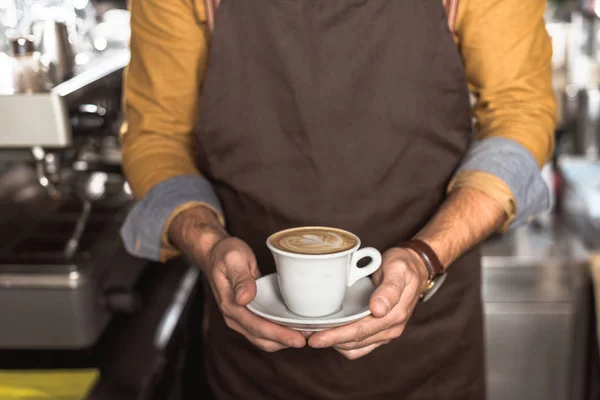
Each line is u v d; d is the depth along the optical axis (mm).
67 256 1407
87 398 1288
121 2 2789
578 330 1960
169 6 1125
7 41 1599
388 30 1084
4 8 1654
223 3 1090
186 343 1701
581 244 2027
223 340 1260
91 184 1870
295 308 905
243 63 1107
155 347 1479
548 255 1957
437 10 1082
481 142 1119
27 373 1353
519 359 1992
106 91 1478
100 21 2525
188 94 1186
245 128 1130
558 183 2170
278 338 882
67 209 1691
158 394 1389
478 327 1261
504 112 1123
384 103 1107
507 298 1959
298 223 1148
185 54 1150
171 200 1108
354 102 1105
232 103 1126
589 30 2584
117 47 2156
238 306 920
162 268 1862
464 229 1027
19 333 1373
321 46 1086
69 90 1215
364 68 1096
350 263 914
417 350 1214
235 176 1158
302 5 1072
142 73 1189
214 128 1145
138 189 1171
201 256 1019
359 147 1119
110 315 1490
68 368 1404
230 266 933
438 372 1240
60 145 1115
